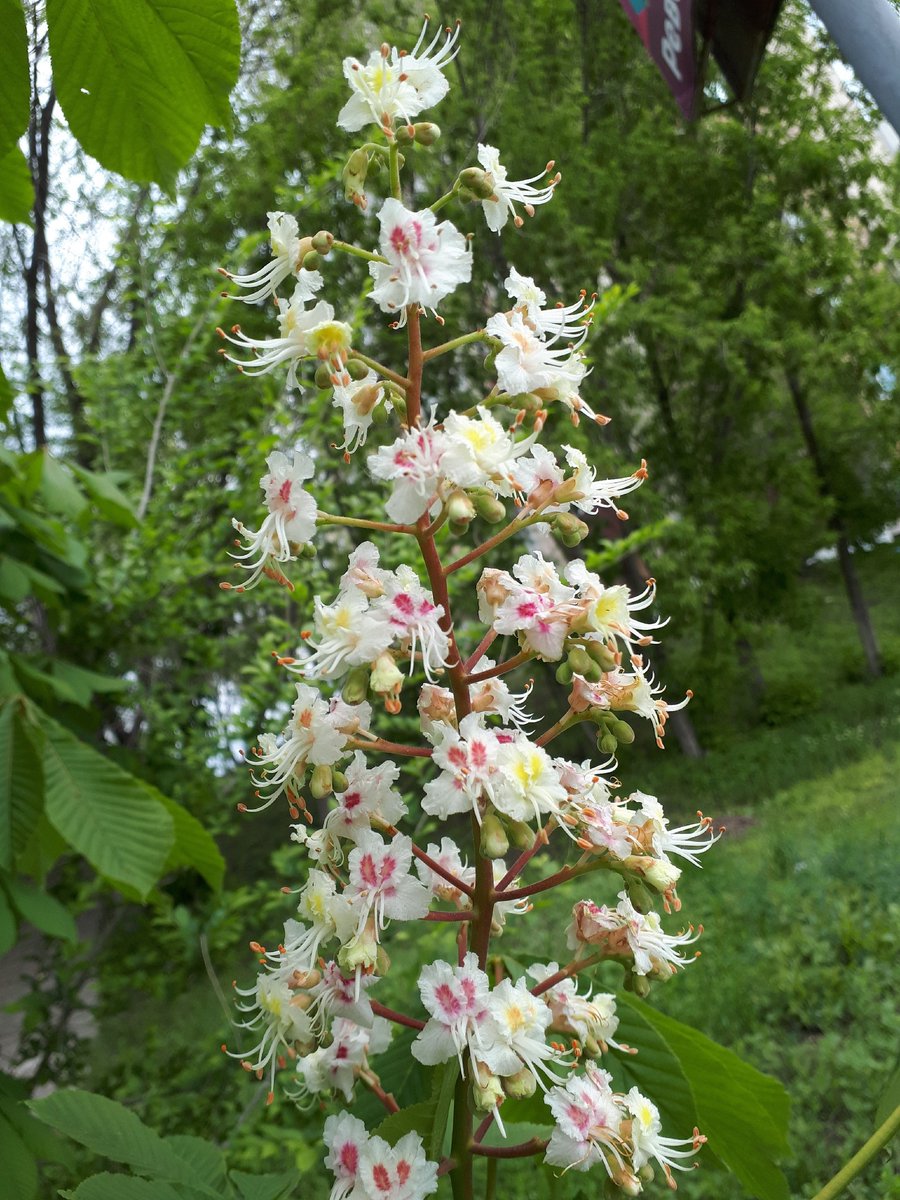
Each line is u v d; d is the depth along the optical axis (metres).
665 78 3.92
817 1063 5.05
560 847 7.39
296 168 14.16
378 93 1.52
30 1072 6.28
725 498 18.64
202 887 6.75
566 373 1.55
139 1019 7.33
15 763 2.39
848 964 6.25
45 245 11.72
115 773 2.49
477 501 1.50
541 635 1.53
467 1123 1.59
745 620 20.69
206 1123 4.70
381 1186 1.47
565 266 14.66
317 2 14.41
